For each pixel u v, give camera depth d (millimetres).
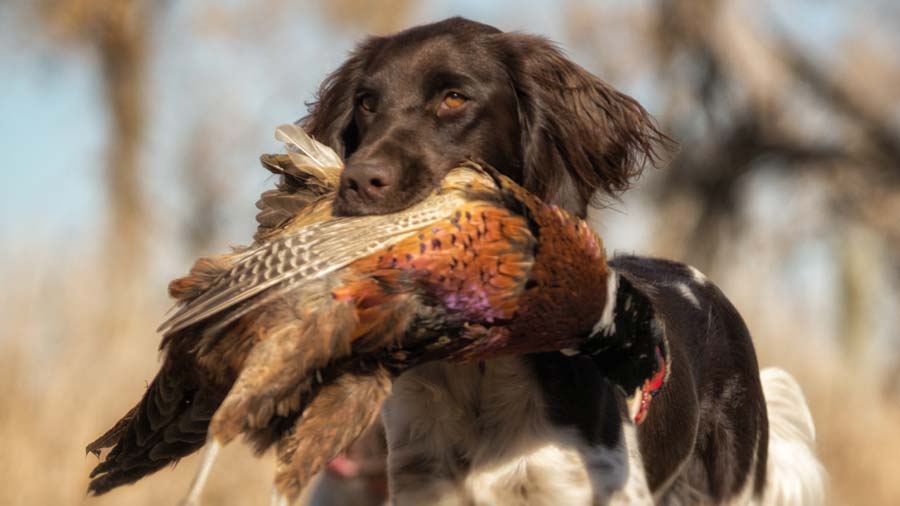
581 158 12523
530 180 12336
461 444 12055
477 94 11922
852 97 54875
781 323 32250
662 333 11297
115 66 46531
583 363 11945
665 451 13242
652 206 53656
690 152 53531
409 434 12180
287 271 9266
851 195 54469
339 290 9297
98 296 23562
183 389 9852
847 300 52594
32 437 20750
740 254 53438
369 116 12000
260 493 21297
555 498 11742
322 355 9148
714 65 53844
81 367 22125
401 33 12477
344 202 10328
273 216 10703
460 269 9617
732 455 14641
